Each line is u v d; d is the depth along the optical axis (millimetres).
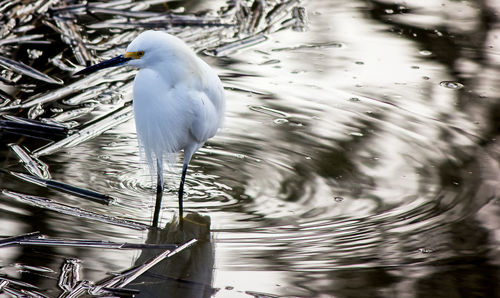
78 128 10234
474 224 8297
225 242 7797
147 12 13547
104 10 13508
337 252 7664
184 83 8156
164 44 7844
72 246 7484
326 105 11289
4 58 11633
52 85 11320
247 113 10953
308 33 13742
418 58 13000
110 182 8992
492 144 10297
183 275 7207
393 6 15117
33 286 6777
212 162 9648
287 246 7754
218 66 12328
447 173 9492
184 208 8531
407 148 10117
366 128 10648
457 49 13367
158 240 7844
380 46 13375
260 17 14086
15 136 9797
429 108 11320
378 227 8188
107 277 7043
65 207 8203
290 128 10578
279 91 11664
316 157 9812
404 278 7270
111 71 11984
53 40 12523
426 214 8500
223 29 13492
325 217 8398
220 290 6984
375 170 9516
